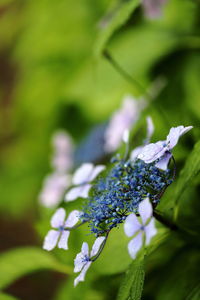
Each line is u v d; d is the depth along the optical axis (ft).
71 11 3.24
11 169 3.74
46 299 4.52
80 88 2.91
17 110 3.74
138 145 1.74
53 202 2.57
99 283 1.78
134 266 1.36
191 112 1.81
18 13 3.61
